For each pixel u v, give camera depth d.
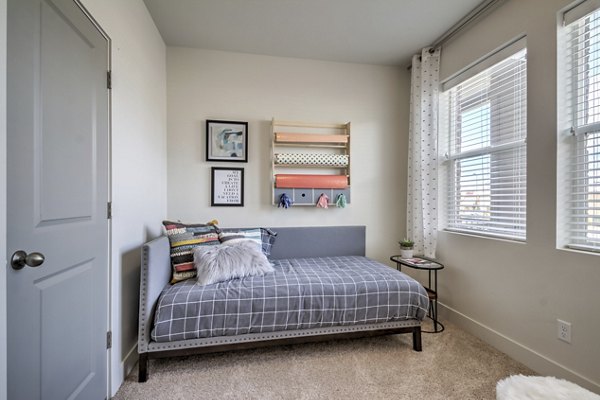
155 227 2.22
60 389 1.08
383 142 2.95
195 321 1.59
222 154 2.62
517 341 1.82
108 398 1.44
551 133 1.63
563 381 1.02
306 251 2.70
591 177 1.50
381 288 1.86
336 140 2.75
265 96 2.71
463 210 2.38
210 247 2.01
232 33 2.36
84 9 1.23
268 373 1.64
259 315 1.68
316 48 2.61
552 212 1.62
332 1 1.98
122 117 1.60
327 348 1.92
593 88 1.53
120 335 1.56
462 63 2.31
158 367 1.69
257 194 2.70
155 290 1.65
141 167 1.90
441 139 2.59
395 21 2.22
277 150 2.76
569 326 1.52
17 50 0.88
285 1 1.98
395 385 1.54
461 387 1.54
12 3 0.86
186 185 2.58
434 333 2.18
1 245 0.77
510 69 1.97
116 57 1.53
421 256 2.67
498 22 1.98
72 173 1.15
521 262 1.80
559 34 1.60
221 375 1.62
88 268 1.28
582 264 1.47
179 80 2.56
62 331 1.10
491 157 2.13
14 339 0.87
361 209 2.91
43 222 0.99
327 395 1.46
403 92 2.98
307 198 2.71
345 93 2.87
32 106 0.94
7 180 0.85
